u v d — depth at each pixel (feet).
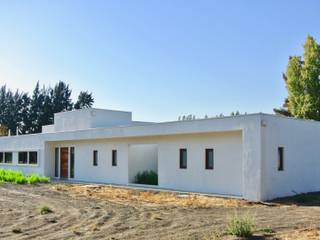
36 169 104.78
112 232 34.99
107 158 85.87
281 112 132.36
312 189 65.21
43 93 237.86
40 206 50.62
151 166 85.97
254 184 55.62
